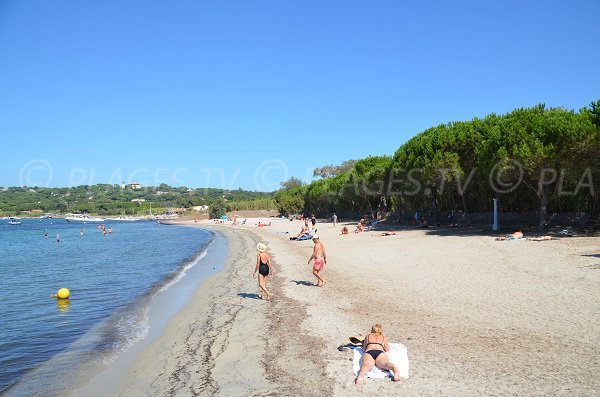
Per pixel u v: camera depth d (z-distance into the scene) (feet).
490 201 129.08
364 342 26.40
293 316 40.11
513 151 89.40
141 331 39.24
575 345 27.27
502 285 45.68
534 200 112.06
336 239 123.75
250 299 49.73
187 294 56.29
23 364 31.30
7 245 175.94
